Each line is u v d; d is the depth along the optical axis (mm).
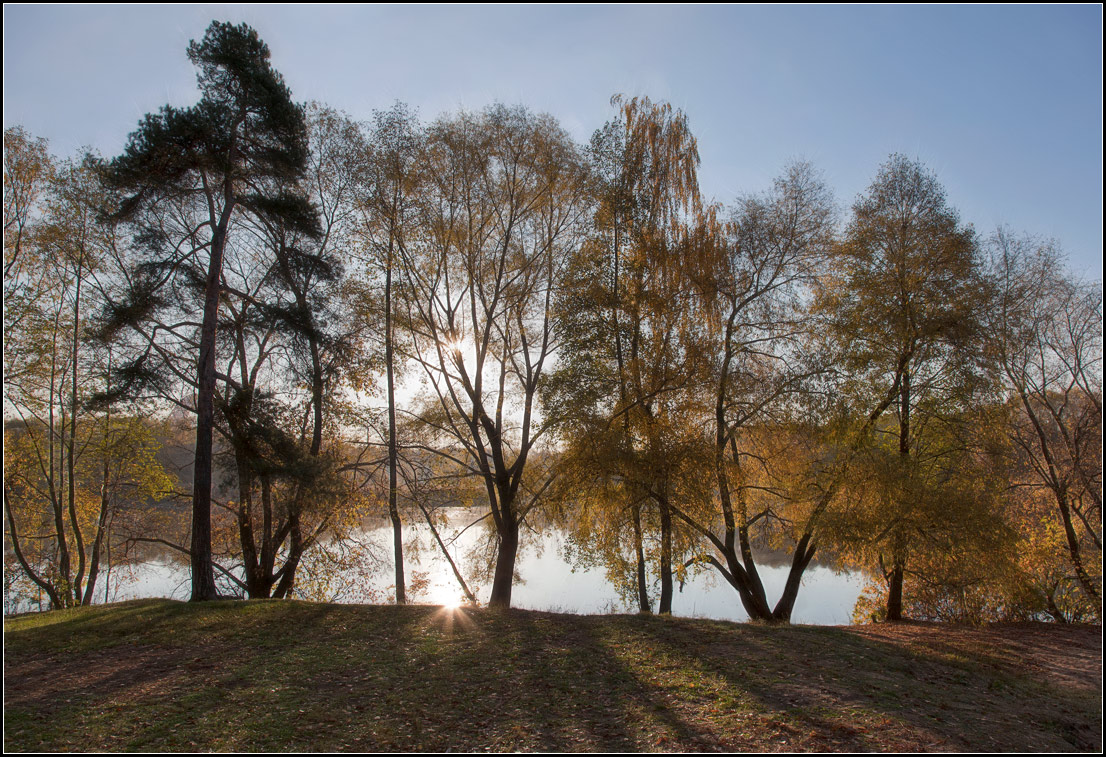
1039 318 23078
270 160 16969
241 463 17031
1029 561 21062
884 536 16797
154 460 23984
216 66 16922
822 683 9547
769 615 18141
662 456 16656
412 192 18484
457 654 11016
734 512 18812
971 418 17516
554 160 18344
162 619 13562
